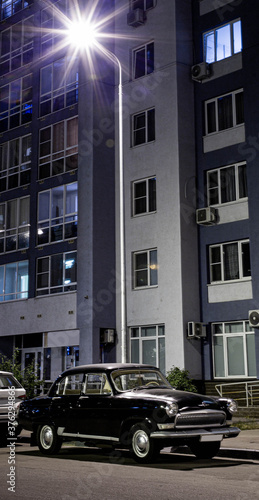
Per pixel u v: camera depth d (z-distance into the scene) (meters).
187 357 24.56
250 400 22.77
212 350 24.95
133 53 28.98
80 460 11.32
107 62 29.59
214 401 11.05
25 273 30.69
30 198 31.14
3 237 32.19
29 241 30.70
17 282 30.98
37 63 32.53
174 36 27.00
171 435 10.16
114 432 10.94
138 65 28.67
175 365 24.69
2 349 31.41
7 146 33.22
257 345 23.23
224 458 11.81
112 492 7.75
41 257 29.94
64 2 31.44
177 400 10.50
